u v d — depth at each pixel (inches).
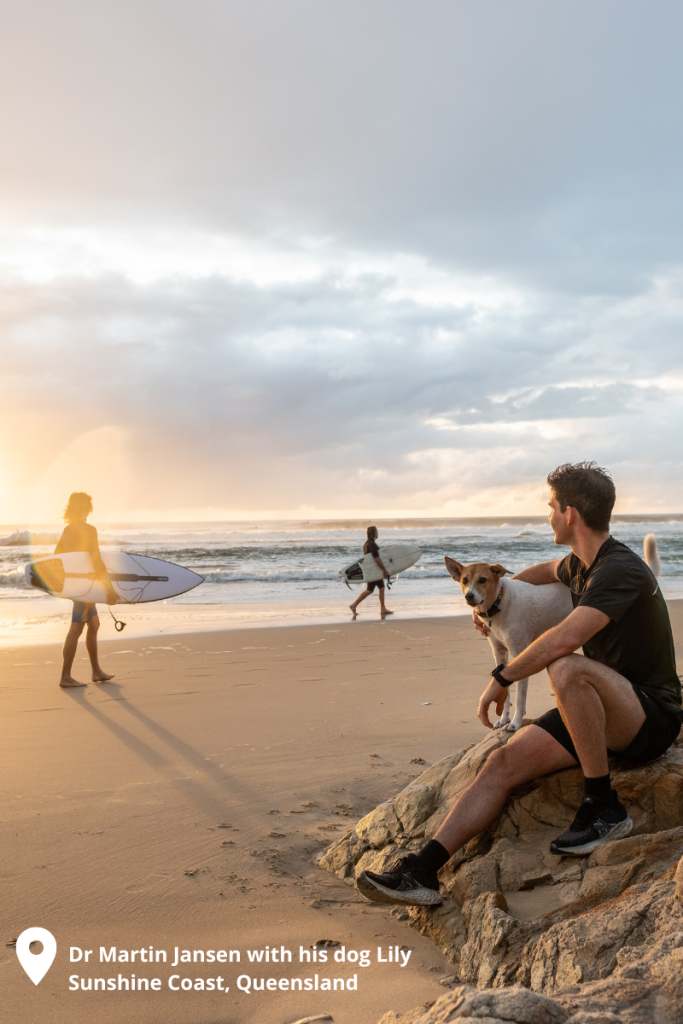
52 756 206.5
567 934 91.3
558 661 113.7
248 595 684.7
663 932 85.0
